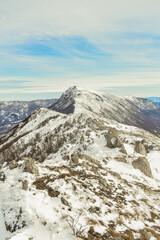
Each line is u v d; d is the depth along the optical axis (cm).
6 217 1661
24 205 1680
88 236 1312
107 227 1527
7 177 2295
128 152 5206
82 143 5900
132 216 1891
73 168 2877
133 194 2595
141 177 3853
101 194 2186
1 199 1939
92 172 2944
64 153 6019
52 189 1958
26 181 2031
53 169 2634
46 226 1440
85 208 1745
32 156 7844
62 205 1725
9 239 1261
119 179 3080
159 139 11169
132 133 10494
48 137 8125
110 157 4456
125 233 1488
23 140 8956
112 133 5547
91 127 7238
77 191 2011
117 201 2156
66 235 1323
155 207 2370
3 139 12219
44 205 1703
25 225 1491
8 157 8500
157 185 3856
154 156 5978
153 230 1703
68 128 8050
